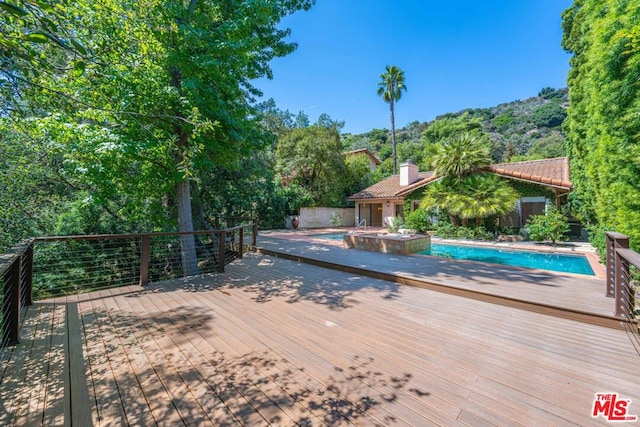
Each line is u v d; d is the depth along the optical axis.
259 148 7.79
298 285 4.98
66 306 3.94
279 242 10.62
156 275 8.95
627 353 2.57
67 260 7.90
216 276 5.66
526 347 2.70
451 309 3.75
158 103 5.24
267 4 6.12
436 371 2.31
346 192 22.16
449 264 6.18
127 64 4.30
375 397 1.99
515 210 12.15
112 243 8.81
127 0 4.09
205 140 6.09
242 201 15.02
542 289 4.21
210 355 2.60
